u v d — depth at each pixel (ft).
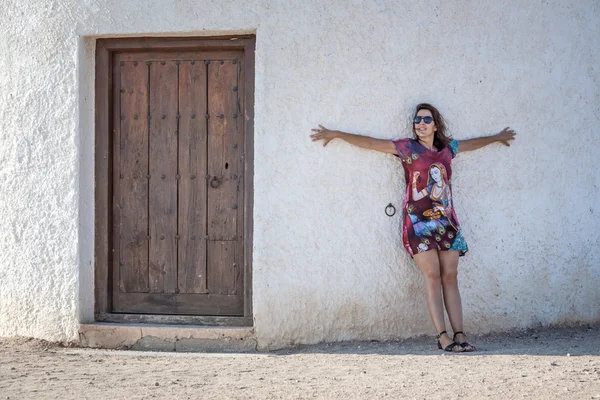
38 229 23.84
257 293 22.89
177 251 24.09
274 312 22.93
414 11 23.17
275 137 22.93
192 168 24.02
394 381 18.01
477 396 16.52
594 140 24.58
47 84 23.75
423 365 19.71
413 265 23.24
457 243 22.30
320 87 23.02
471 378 18.02
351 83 23.06
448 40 23.30
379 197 23.12
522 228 23.77
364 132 23.09
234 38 23.57
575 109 24.31
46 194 23.76
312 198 23.00
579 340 22.63
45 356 22.18
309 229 22.99
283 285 22.95
